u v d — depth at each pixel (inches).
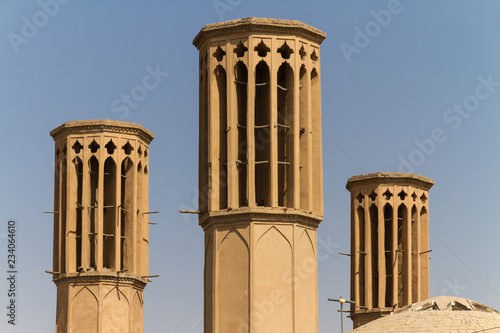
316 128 5482.3
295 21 5438.0
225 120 5418.3
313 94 5511.8
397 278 7741.1
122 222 7283.5
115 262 7185.0
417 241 7819.9
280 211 5295.3
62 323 7150.6
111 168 7288.4
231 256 5285.4
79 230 7268.7
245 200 5369.1
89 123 7263.8
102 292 7130.9
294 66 5423.2
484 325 4842.5
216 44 5442.9
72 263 7194.9
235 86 5393.7
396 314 5093.5
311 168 5442.9
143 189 7352.4
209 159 5378.9
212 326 5260.8
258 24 5383.9
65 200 7283.5
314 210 5433.1
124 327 7135.8
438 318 4911.4
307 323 5295.3
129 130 7303.2
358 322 7780.5
